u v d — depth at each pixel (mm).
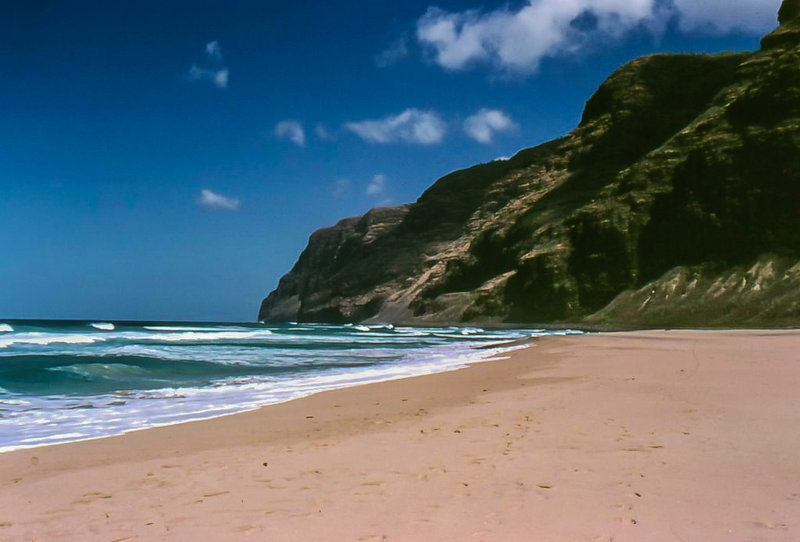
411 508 5395
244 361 26469
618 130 138125
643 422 9281
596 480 6121
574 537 4609
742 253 89250
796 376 15312
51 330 62125
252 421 10719
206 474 6793
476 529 4832
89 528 5062
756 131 93375
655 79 140875
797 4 108438
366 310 197375
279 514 5324
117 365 21391
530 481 6148
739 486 5828
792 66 92938
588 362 21422
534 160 185000
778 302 76312
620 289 102875
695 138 104938
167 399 14188
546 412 10555
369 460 7297
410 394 14148
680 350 26266
